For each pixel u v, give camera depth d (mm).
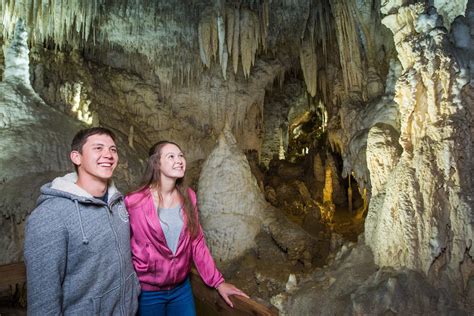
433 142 3125
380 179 4250
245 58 8930
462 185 2908
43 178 5328
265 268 5527
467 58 3158
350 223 8773
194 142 10172
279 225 6125
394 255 3330
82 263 1253
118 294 1339
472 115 3043
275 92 13078
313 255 5949
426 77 3191
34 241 1159
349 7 6953
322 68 9578
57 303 1161
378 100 5750
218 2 8344
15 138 5637
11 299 4508
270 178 11883
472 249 2777
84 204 1276
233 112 10445
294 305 3766
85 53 9609
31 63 7512
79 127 6852
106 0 8023
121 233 1382
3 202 4902
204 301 1796
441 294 2887
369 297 3104
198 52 9656
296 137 15578
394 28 3803
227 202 5941
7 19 6973
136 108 9727
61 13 7371
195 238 1658
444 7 3992
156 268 1502
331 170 10883
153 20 8688
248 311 1490
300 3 8469
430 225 3008
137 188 1554
